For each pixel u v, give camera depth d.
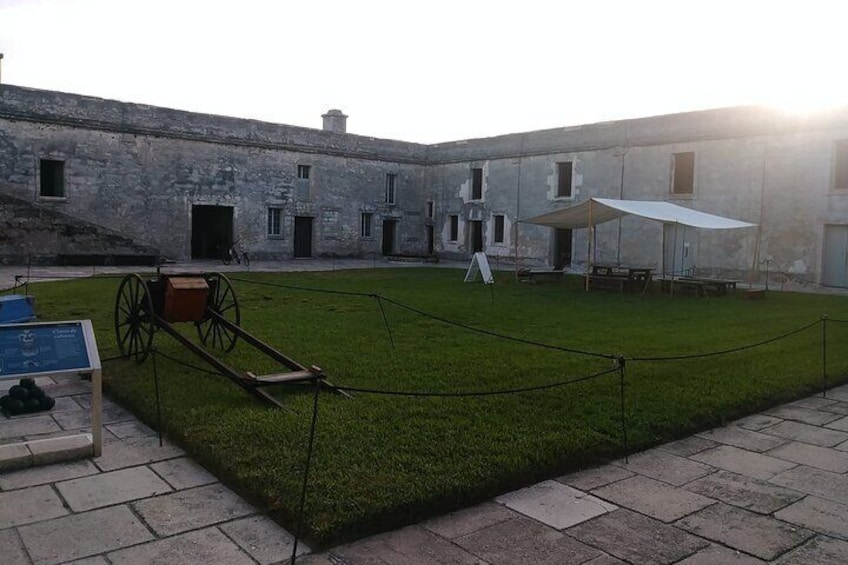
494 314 11.50
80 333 4.88
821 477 4.64
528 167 26.08
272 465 4.27
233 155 25.17
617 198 22.98
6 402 5.63
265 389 6.08
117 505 3.95
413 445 4.67
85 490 4.14
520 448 4.66
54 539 3.54
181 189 23.86
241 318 10.24
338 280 17.62
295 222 27.44
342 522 3.56
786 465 4.86
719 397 6.21
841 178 18.05
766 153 19.25
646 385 6.54
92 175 21.86
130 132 22.58
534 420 5.33
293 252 27.27
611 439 5.01
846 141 17.84
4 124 20.08
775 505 4.17
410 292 14.89
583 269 23.89
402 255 28.36
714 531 3.81
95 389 4.65
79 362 4.67
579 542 3.63
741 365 7.59
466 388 6.23
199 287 7.12
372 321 10.19
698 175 20.78
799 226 18.69
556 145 24.94
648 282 17.41
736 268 20.00
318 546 3.48
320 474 4.13
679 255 21.27
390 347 8.09
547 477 4.51
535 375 6.79
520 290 16.25
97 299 11.81
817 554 3.58
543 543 3.61
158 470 4.46
